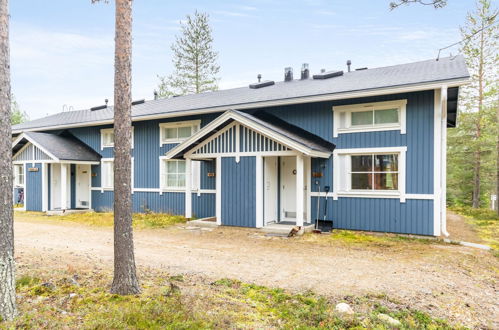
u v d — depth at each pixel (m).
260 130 9.95
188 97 16.62
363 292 5.07
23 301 4.22
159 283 5.25
